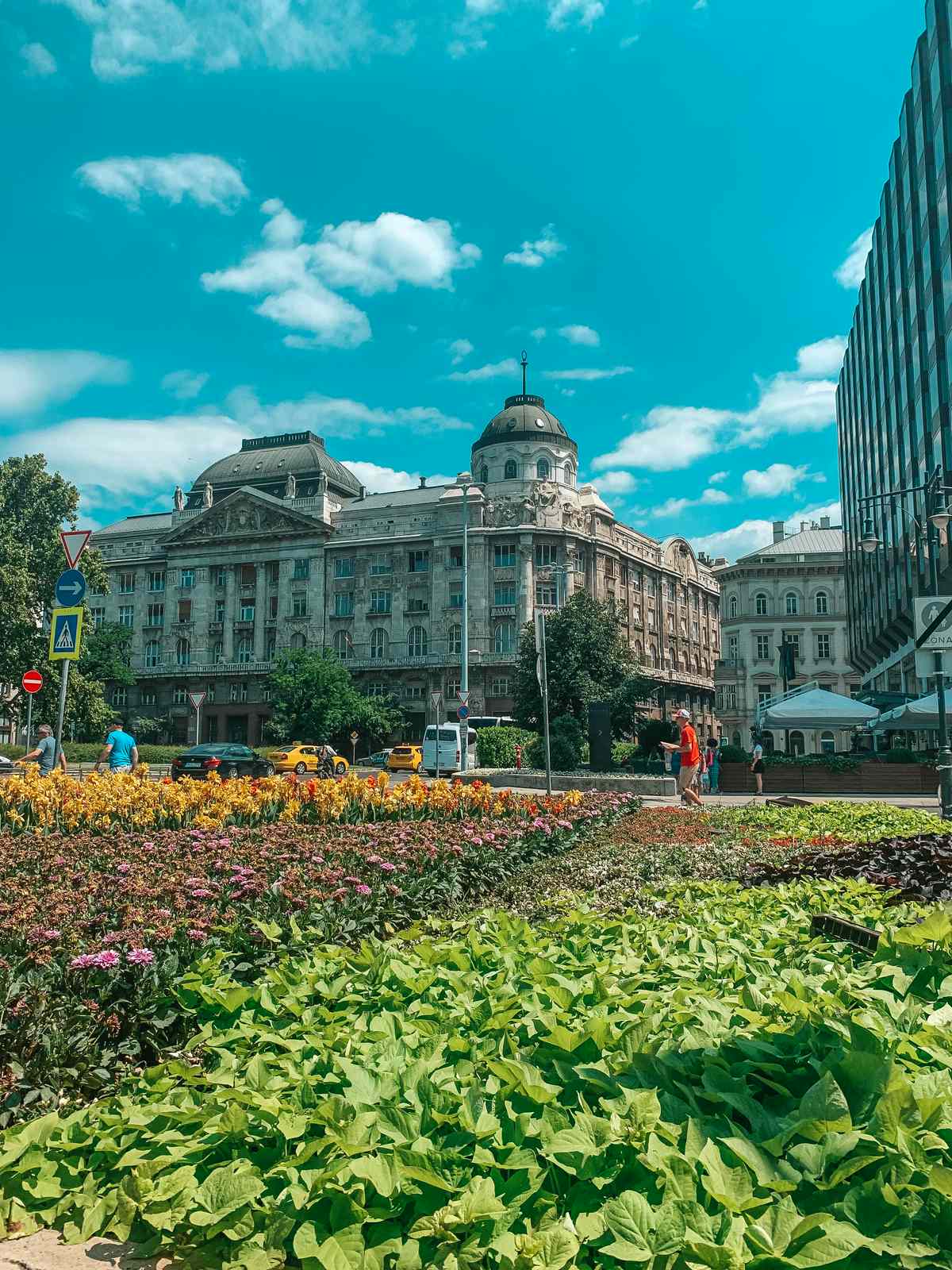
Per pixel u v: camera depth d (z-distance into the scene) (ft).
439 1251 7.72
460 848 29.84
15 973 14.10
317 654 230.89
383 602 241.35
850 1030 9.86
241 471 280.51
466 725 139.23
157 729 252.01
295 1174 8.75
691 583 306.14
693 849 33.71
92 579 166.20
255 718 248.93
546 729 53.06
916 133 125.08
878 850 26.25
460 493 233.55
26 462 164.66
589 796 51.93
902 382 140.97
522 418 242.17
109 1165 10.16
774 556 265.34
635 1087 9.64
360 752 227.61
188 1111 10.32
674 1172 7.89
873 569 175.11
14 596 152.35
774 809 49.42
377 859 24.71
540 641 53.31
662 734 124.47
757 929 17.52
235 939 16.72
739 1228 7.24
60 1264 8.74
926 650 51.75
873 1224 7.36
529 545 226.79
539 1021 11.32
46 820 35.35
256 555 256.11
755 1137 8.63
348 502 268.21
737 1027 10.96
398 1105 9.65
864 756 98.17
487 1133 8.88
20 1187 10.01
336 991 13.99
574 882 28.32
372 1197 8.59
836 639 259.60
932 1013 11.13
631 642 260.21
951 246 109.40
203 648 259.39
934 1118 8.37
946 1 110.52
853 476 207.72
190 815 37.52
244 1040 12.84
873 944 15.16
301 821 39.73
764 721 91.09
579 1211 8.09
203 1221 8.49
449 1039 11.38
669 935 17.17
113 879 22.27
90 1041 12.90
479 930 18.90
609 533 250.78
